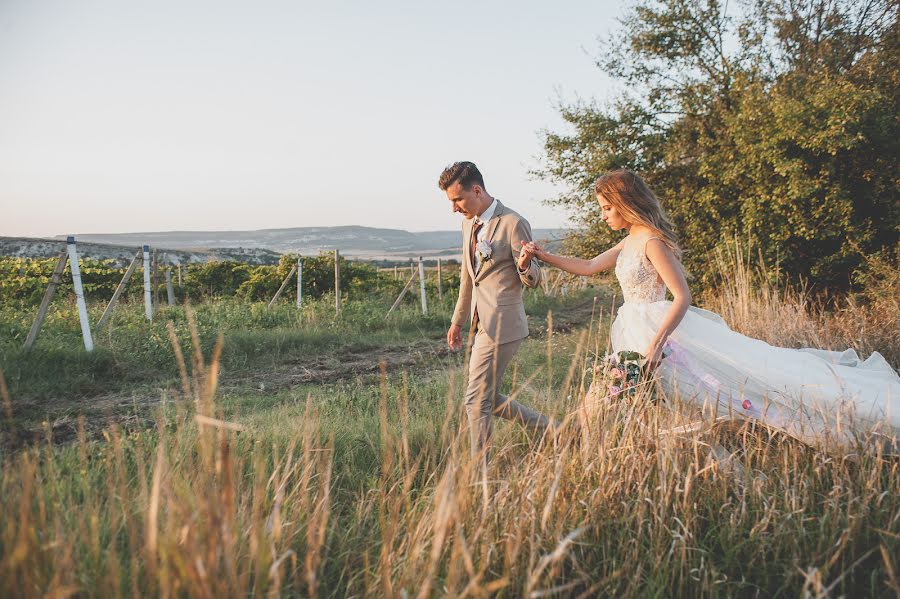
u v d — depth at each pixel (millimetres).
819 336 5695
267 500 2240
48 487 2111
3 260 14906
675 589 2010
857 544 2146
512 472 2467
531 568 1780
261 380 6652
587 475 2363
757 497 2377
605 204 3398
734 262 9898
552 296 19672
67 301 11352
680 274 3182
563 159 13492
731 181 10797
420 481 2898
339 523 2369
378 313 11961
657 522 2145
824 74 10109
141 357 6797
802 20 12758
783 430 2932
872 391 3076
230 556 1390
